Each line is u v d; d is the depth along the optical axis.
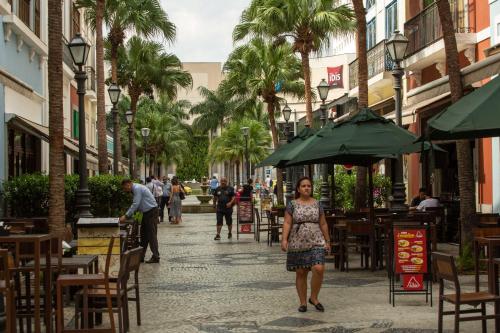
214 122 80.50
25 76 23.02
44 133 20.89
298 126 55.84
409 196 26.92
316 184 29.50
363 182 20.12
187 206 44.22
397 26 27.44
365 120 13.91
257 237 22.62
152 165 76.81
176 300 11.05
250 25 29.25
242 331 8.65
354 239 17.73
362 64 20.02
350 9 28.31
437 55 21.92
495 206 18.86
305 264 9.83
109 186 21.30
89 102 39.28
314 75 55.06
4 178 19.91
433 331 8.45
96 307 8.55
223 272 14.66
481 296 7.61
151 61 41.75
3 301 7.94
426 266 10.34
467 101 8.12
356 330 8.59
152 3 33.03
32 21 23.50
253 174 79.69
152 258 16.56
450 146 22.75
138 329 8.81
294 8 27.77
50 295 7.82
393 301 10.21
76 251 11.27
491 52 18.02
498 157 18.67
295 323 9.10
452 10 20.98
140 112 74.25
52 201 12.62
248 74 38.41
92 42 41.22
